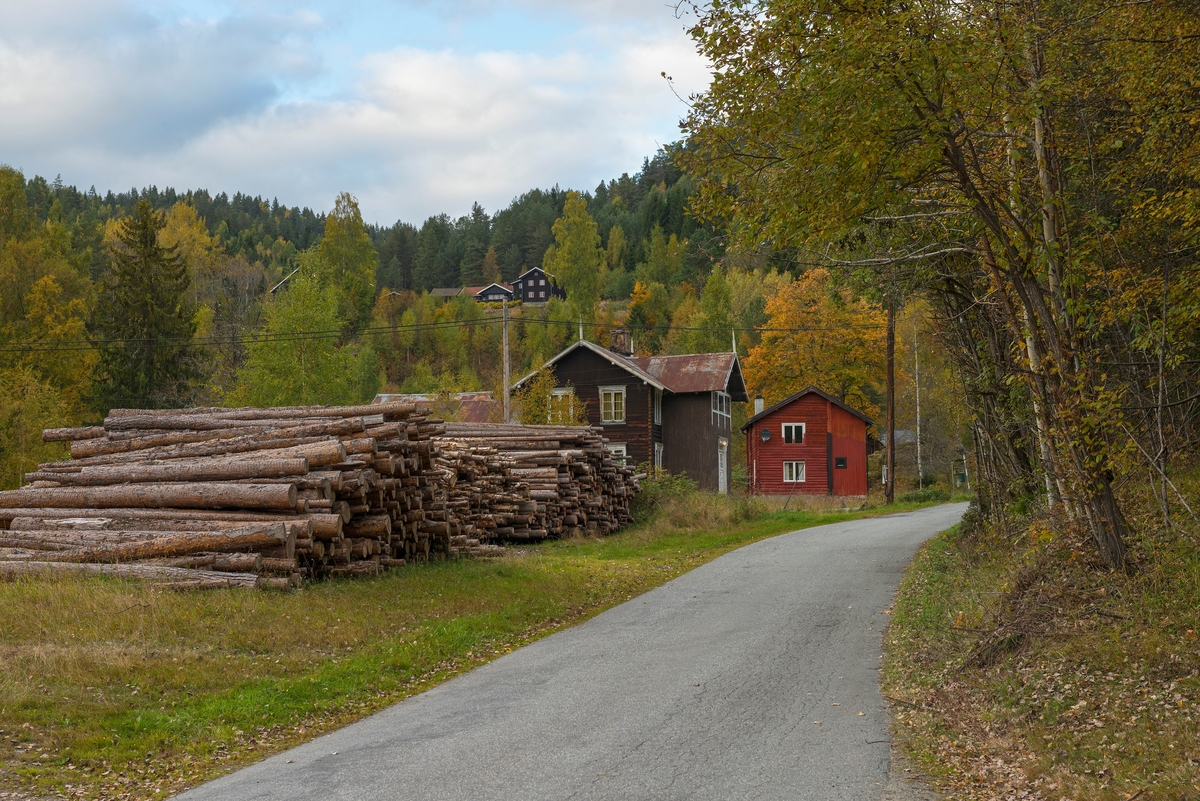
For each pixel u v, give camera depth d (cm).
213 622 1033
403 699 907
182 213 8338
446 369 8156
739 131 1008
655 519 2845
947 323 1695
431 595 1346
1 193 6144
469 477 2062
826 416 4934
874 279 1506
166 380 4975
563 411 3909
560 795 604
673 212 13538
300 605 1149
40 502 1430
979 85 925
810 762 668
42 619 969
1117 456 958
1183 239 1047
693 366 4481
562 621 1334
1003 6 1009
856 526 2720
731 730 754
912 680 902
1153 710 682
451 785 629
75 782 648
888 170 960
